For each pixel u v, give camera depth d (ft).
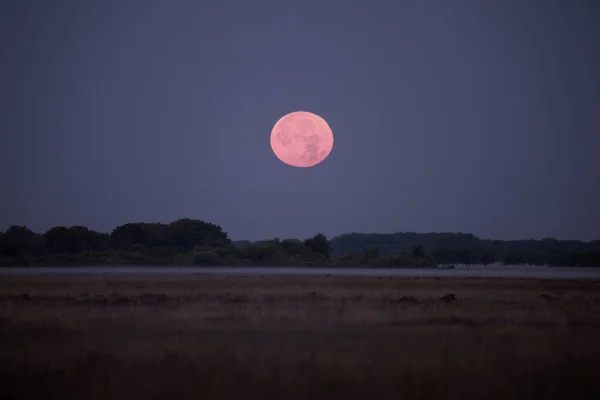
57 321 424.87
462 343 340.18
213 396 225.15
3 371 260.62
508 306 574.15
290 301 609.01
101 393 227.61
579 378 257.75
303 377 251.60
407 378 252.42
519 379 254.88
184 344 328.29
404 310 523.29
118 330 380.58
